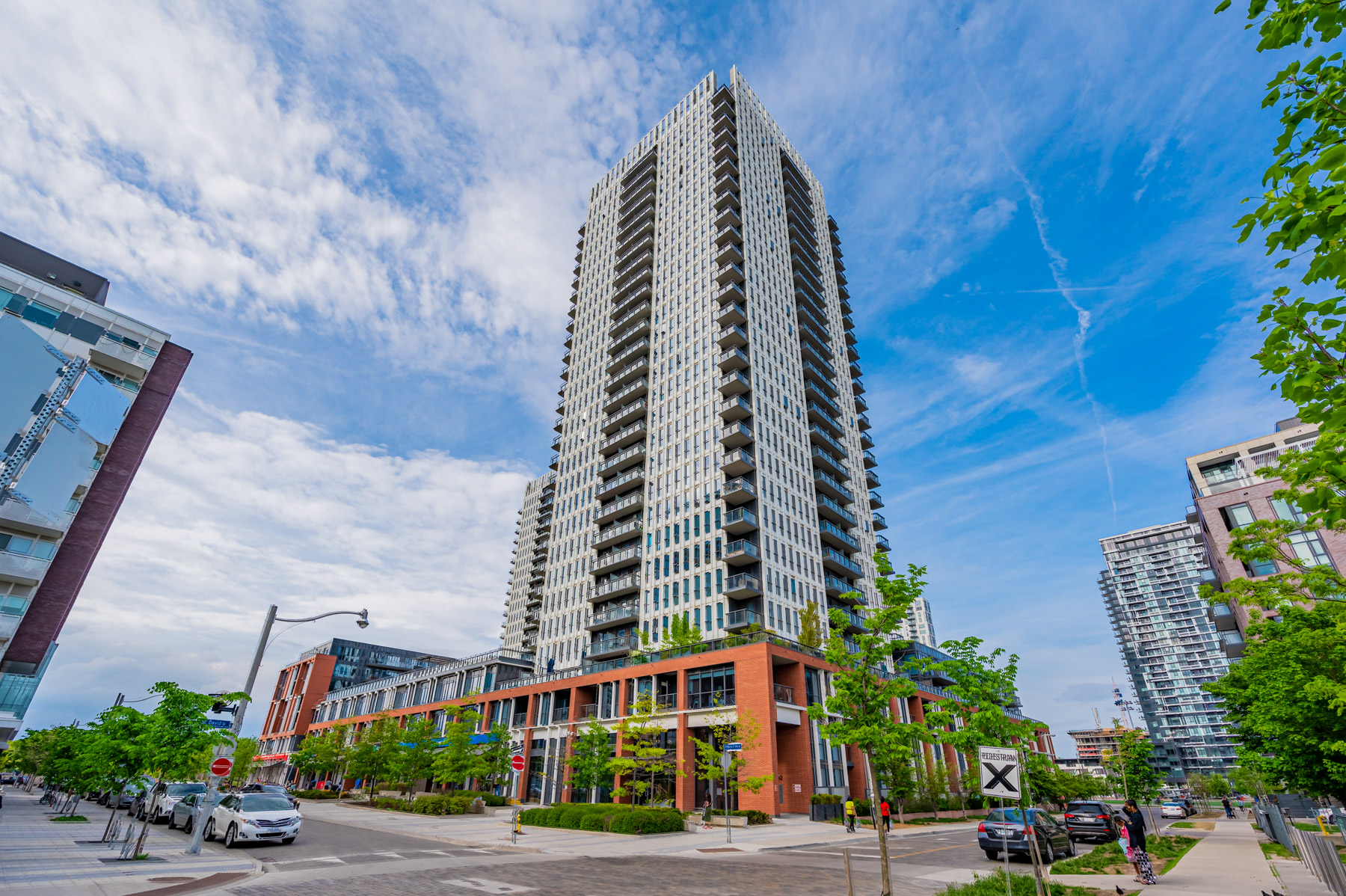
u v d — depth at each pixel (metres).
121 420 50.03
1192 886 14.48
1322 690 14.75
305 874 14.59
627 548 63.16
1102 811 27.66
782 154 88.38
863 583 69.31
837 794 39.75
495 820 34.72
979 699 21.06
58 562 45.47
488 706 59.03
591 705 48.59
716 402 61.00
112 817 20.09
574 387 82.00
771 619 51.47
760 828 30.34
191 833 23.77
